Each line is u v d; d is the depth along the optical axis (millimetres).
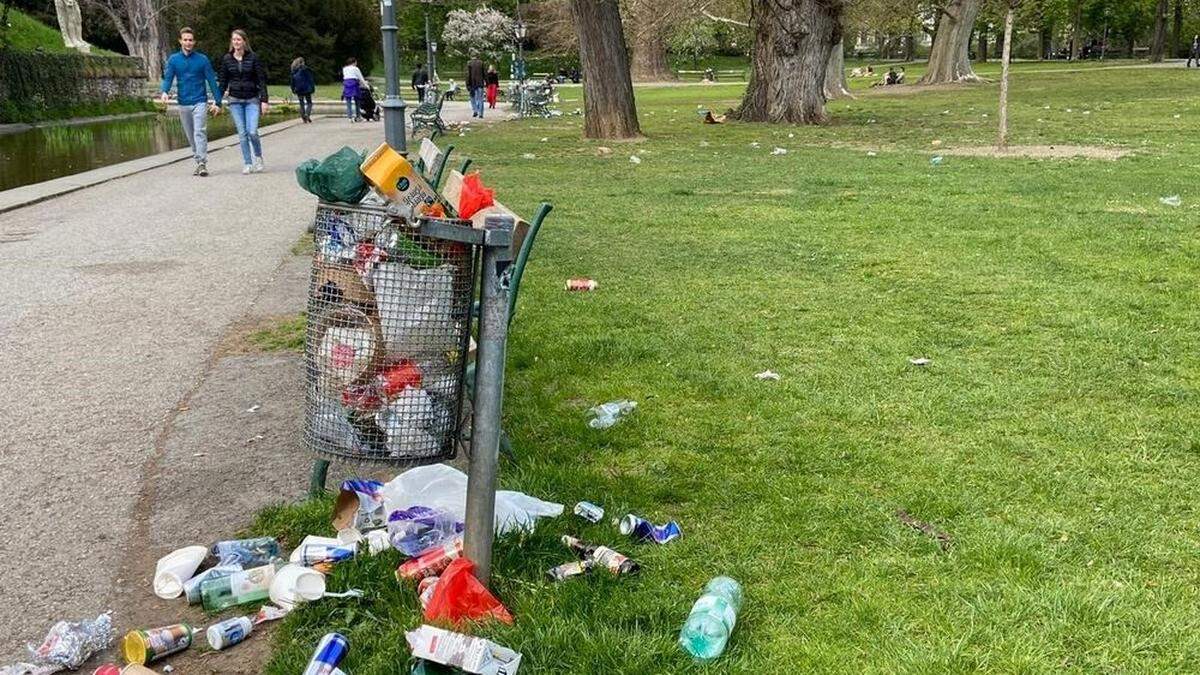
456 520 3322
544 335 5938
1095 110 25953
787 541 3383
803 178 13281
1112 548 3299
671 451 4203
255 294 7160
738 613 2918
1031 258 7840
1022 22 44125
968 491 3750
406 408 3234
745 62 86625
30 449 4297
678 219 10133
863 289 7012
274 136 23172
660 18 31594
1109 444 4184
